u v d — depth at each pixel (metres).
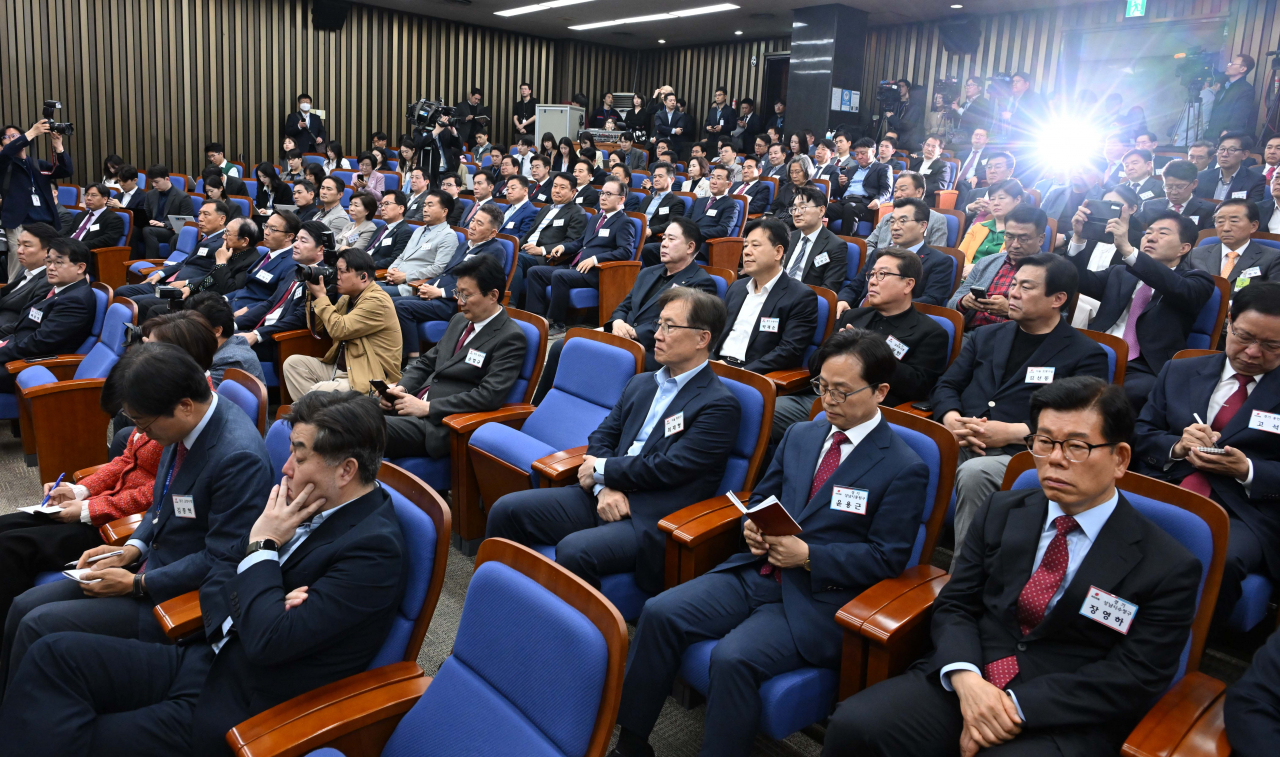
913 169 8.95
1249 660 2.29
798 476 2.15
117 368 1.99
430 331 5.05
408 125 13.90
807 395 3.32
